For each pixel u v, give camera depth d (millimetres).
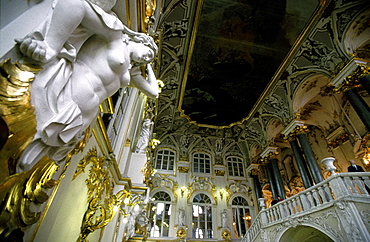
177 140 17656
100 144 3135
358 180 5418
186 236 13023
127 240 5086
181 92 13734
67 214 2314
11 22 1033
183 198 14656
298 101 12469
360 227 4793
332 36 9539
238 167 17234
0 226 1073
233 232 13773
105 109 2695
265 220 8680
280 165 17500
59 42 1108
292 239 7504
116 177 4355
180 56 11359
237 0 8773
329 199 5863
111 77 1516
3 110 841
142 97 7375
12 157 953
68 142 1273
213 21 9664
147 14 2572
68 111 1176
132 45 1798
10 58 908
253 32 10195
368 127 7832
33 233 1545
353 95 8688
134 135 6234
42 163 1240
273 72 12312
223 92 13891
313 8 9141
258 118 15352
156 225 13312
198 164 16812
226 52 11219
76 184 2471
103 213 2992
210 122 16797
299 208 7094
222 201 15086
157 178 15250
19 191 1160
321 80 11734
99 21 1351
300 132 11797
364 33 9219
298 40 10430
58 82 1147
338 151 12945
